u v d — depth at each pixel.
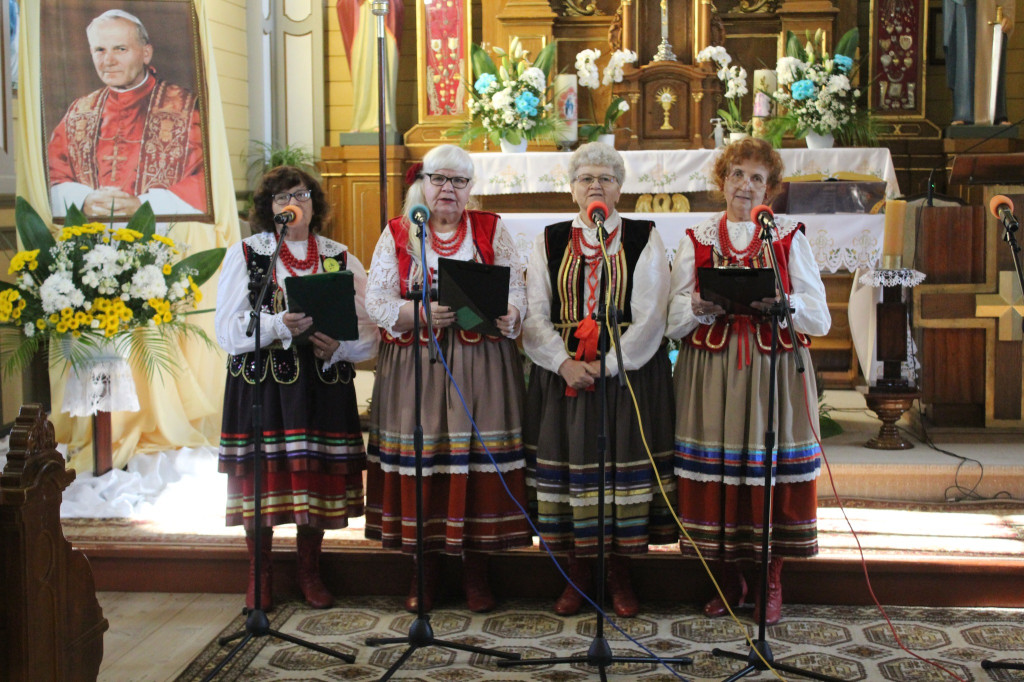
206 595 3.66
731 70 6.55
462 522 3.20
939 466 4.21
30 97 4.70
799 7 7.13
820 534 3.76
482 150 7.09
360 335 3.38
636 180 6.11
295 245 3.40
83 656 2.61
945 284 4.69
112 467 4.49
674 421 3.30
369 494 3.39
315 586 3.53
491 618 3.41
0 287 4.16
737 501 3.20
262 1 7.57
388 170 7.32
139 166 4.87
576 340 3.21
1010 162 4.62
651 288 3.18
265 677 2.99
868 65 7.21
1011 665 2.97
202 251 4.68
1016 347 4.67
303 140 7.81
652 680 2.96
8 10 5.22
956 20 7.00
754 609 3.39
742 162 3.20
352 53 7.38
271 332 3.19
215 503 4.17
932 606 3.51
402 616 3.44
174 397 4.93
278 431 3.31
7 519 2.33
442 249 3.22
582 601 3.47
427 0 7.29
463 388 3.19
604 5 7.32
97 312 4.04
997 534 3.76
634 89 6.95
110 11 4.77
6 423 5.11
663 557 3.54
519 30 7.23
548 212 6.56
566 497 3.26
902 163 7.17
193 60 4.92
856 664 3.05
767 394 3.16
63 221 4.74
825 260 4.91
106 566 3.68
